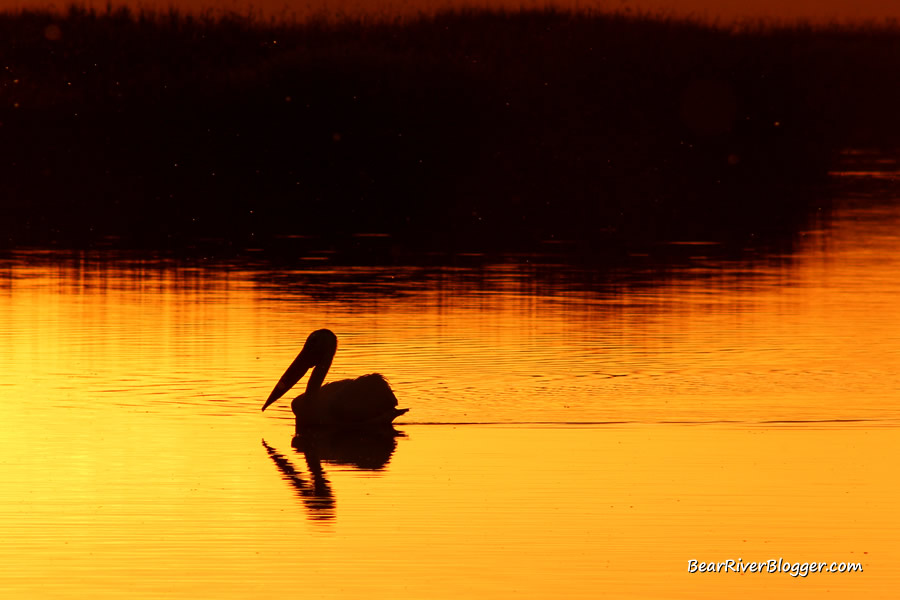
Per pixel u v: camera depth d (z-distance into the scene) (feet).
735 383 142.41
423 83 436.35
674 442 117.50
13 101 441.68
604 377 145.48
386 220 313.53
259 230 293.43
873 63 547.08
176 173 381.60
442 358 156.04
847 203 345.31
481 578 84.17
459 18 515.91
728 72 513.04
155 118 427.33
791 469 108.47
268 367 150.61
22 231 286.87
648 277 226.58
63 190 353.72
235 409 131.13
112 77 462.19
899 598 81.76
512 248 266.36
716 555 88.53
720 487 103.45
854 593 82.53
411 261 246.88
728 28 537.24
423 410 130.62
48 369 148.66
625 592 82.07
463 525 94.43
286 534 92.43
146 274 226.79
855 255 255.50
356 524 94.53
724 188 374.43
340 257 251.60
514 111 448.65
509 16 522.06
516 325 178.81
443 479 105.91
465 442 117.91
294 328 175.42
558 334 172.24
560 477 106.22
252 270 232.94
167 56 482.69
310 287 212.84
